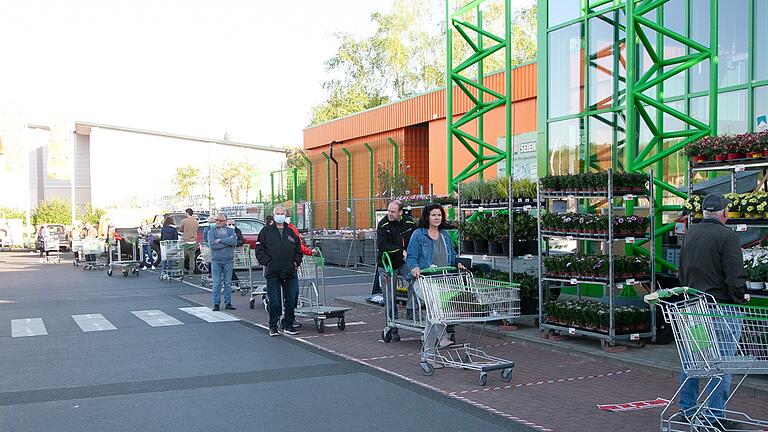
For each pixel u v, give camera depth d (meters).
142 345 10.54
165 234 22.12
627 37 10.54
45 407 7.10
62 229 45.03
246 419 6.57
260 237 11.23
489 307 8.02
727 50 12.22
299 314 11.48
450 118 15.98
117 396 7.49
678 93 13.01
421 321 9.94
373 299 13.84
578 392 7.35
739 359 5.45
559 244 13.46
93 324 12.76
